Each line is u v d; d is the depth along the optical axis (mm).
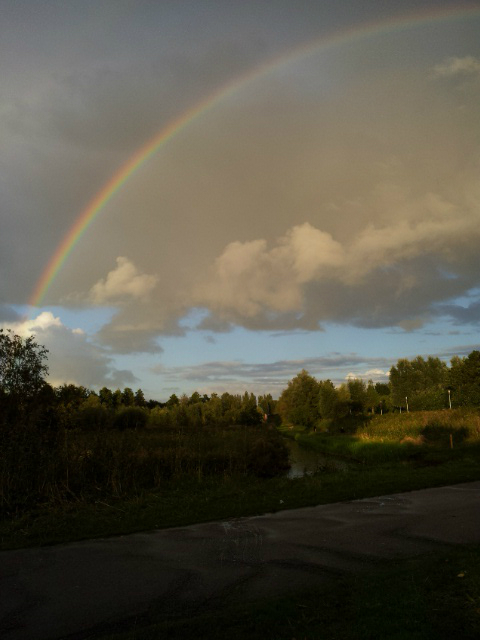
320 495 13633
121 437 20141
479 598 5066
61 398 18406
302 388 66812
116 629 5027
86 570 7191
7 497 13312
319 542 8336
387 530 9070
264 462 20125
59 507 12930
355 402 64375
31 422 15305
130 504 13203
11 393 16672
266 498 13523
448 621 4539
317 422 65375
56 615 5441
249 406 64250
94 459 16531
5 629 5105
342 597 5379
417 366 87750
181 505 12969
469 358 59250
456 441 32219
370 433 42250
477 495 12750
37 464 14742
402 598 5160
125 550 8398
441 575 5879
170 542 8906
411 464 20594
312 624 4684
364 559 7164
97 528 10484
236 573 6723
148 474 17578
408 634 4270
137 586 6336
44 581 6707
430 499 12445
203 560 7508
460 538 8219
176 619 5191
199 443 22734
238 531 9617
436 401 64062
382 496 13328
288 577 6422
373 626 4508
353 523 9883
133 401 78875
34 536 9875
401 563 6770
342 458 33094
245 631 4609
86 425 32094
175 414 52719
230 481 17219
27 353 17422
